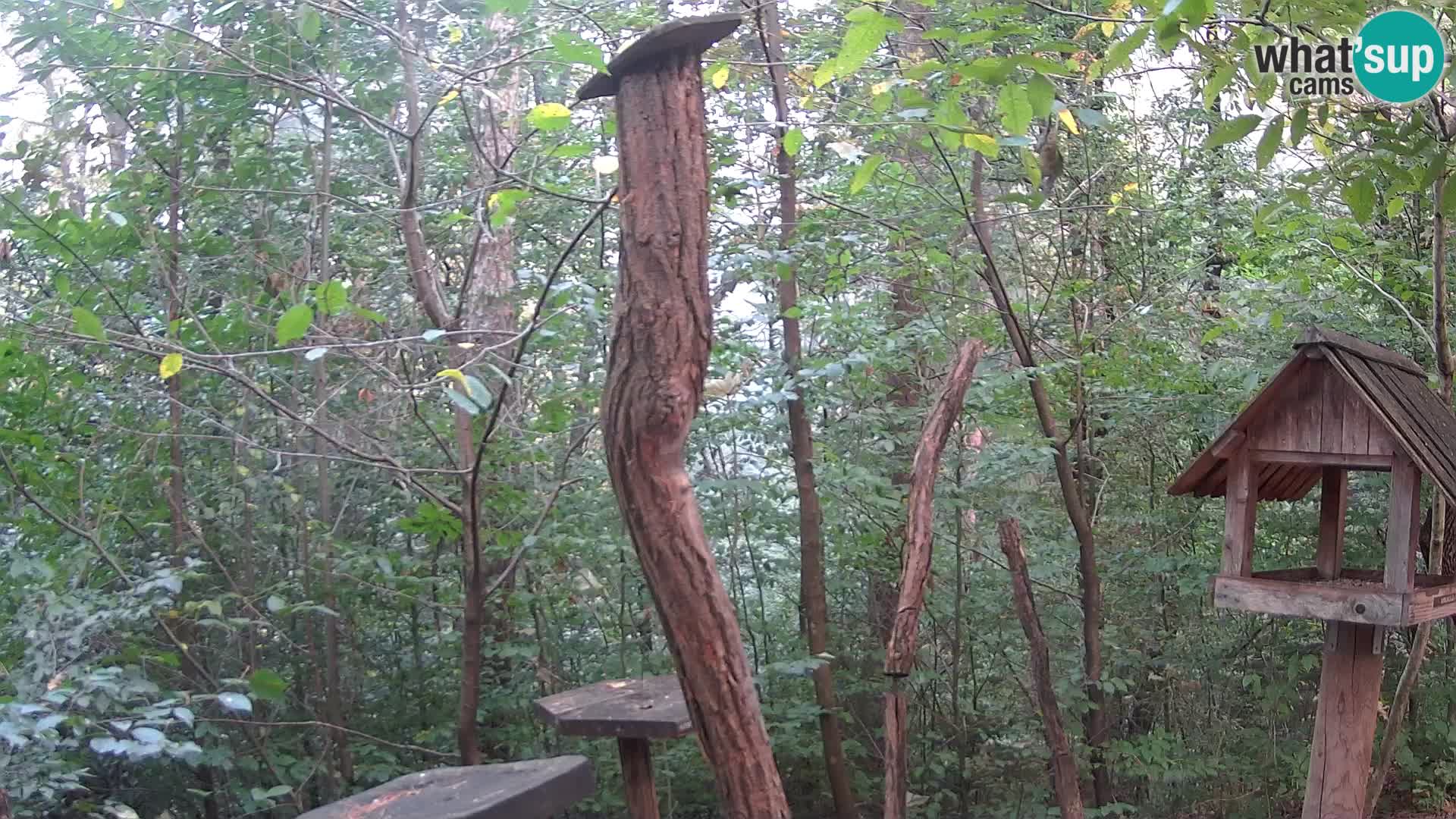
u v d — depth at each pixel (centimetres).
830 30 575
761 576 613
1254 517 369
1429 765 639
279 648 527
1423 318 609
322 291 294
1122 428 637
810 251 523
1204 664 635
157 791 489
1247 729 634
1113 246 635
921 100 336
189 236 473
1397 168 303
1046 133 551
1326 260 618
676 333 180
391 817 218
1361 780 359
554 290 439
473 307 507
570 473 511
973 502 609
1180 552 631
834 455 559
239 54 456
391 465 399
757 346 542
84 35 437
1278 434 355
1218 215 627
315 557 483
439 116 571
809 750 562
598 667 560
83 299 414
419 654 545
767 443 570
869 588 629
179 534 466
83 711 336
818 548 546
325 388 485
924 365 601
